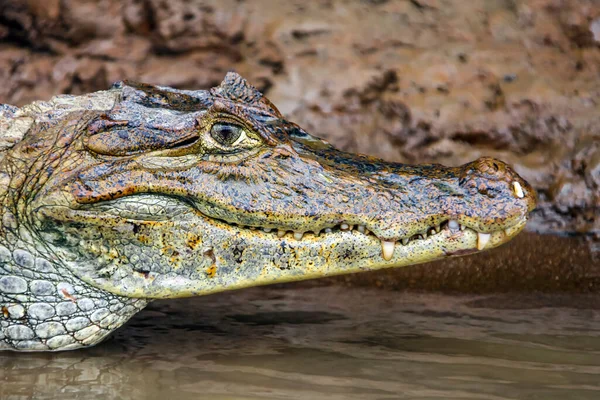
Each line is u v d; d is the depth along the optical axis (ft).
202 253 25.72
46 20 43.86
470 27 42.68
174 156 25.66
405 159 40.42
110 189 25.12
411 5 43.42
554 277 35.17
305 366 25.29
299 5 43.80
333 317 31.27
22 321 26.40
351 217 24.99
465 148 40.16
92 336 26.96
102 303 26.48
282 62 42.45
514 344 27.48
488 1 43.34
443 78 41.37
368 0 43.80
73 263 25.89
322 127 41.16
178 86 42.42
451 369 24.85
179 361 25.90
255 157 25.58
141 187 25.17
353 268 25.81
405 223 24.79
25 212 25.75
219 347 27.40
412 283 35.60
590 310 31.83
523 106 40.29
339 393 22.71
